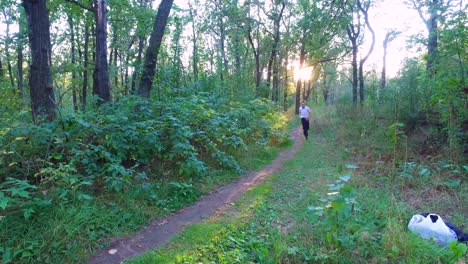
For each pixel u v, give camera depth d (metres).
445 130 8.14
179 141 6.74
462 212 4.88
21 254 3.45
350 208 3.80
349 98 23.73
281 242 3.86
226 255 3.72
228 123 9.58
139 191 5.23
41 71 6.41
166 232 4.36
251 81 21.12
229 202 5.59
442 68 7.54
